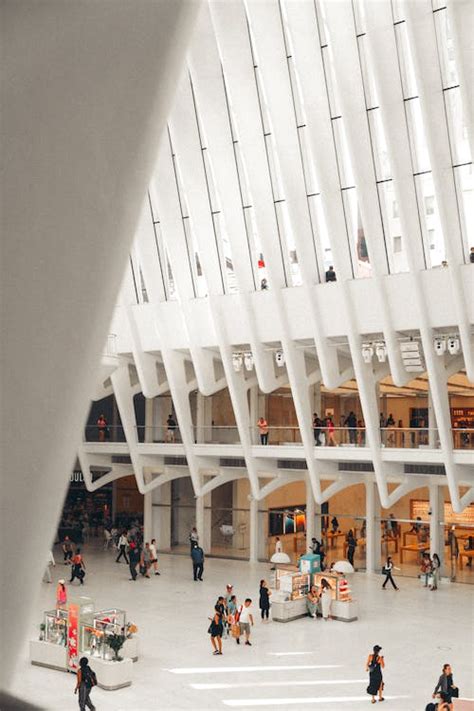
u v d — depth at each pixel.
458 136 20.11
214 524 31.73
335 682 15.90
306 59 20.77
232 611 19.25
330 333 23.41
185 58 1.76
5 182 1.48
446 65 19.58
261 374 25.27
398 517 27.77
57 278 1.61
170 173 25.58
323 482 29.48
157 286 27.19
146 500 32.78
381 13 19.25
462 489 26.58
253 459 26.83
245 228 24.58
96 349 1.78
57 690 15.37
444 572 26.39
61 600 19.92
